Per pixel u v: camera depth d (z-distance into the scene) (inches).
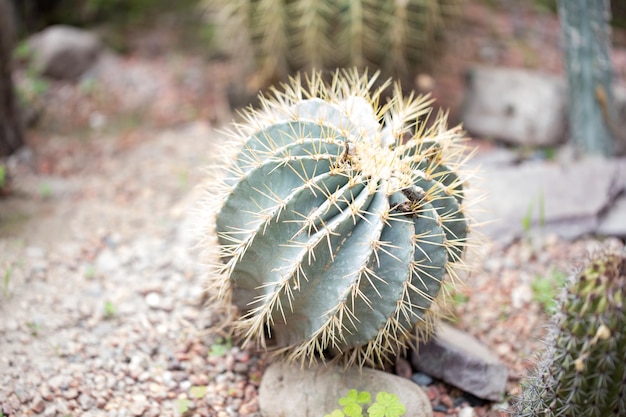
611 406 33.7
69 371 40.2
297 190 36.4
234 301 39.6
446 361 40.5
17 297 44.1
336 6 55.2
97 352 41.3
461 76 66.3
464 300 45.1
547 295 44.7
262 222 36.6
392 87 57.5
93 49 72.0
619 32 83.0
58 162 57.5
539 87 59.9
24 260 46.7
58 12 79.3
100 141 60.5
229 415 39.2
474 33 76.3
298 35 56.7
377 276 36.2
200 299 44.3
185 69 72.2
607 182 52.1
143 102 66.6
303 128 37.9
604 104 55.9
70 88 68.3
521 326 44.0
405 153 38.2
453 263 38.0
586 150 57.1
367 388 38.8
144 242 49.0
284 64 58.1
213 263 39.8
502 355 42.7
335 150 37.3
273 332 40.6
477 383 40.2
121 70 71.7
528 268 47.7
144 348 41.6
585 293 32.8
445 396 40.6
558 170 53.5
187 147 59.4
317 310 37.0
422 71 59.7
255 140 38.5
